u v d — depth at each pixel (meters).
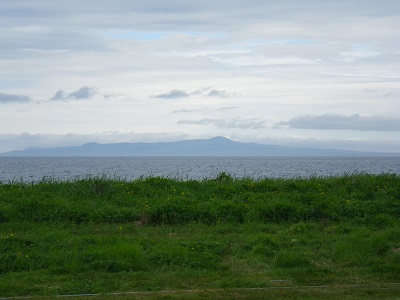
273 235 12.53
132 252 10.22
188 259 10.29
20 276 9.23
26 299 8.02
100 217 13.80
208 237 12.22
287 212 14.52
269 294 8.34
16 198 14.93
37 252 10.46
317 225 13.61
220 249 11.09
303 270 9.84
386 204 15.34
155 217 13.88
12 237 11.23
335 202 15.30
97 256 10.09
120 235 12.34
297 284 9.03
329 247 11.52
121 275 9.38
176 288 8.72
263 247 11.05
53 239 11.44
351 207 14.90
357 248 11.16
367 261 10.45
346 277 9.46
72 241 11.20
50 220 13.52
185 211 14.18
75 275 9.32
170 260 10.26
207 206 14.55
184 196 15.84
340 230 13.19
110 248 10.41
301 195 15.92
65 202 14.69
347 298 8.13
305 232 12.97
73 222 13.47
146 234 12.62
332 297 8.20
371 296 8.27
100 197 15.73
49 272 9.47
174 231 13.03
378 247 11.24
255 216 14.23
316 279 9.31
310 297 8.19
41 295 8.25
